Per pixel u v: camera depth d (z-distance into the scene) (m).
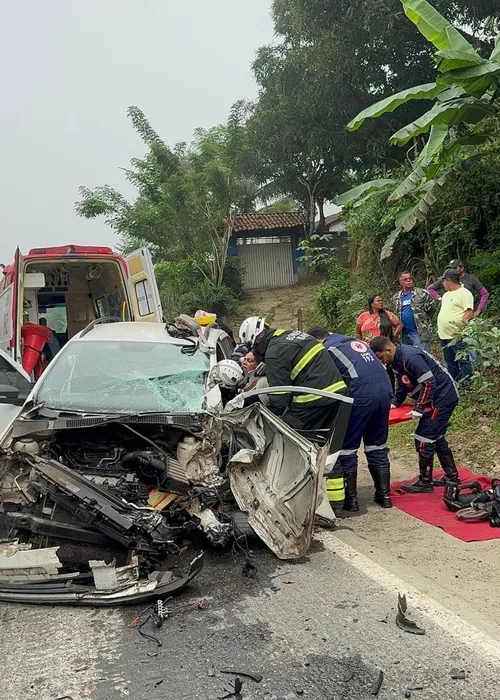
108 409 4.49
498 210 10.31
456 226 10.44
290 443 4.61
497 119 8.92
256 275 25.38
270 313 20.38
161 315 8.52
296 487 4.40
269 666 3.05
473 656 3.11
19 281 7.76
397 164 19.52
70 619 3.58
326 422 5.11
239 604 3.71
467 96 8.70
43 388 4.83
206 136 21.89
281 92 20.83
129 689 2.90
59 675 3.03
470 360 7.44
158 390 4.77
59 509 3.89
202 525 4.22
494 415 7.21
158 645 3.27
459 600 3.71
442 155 9.34
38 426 4.13
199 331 5.82
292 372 5.05
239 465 4.50
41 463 3.94
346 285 15.10
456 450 6.74
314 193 24.28
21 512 3.96
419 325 8.69
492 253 10.01
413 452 7.27
